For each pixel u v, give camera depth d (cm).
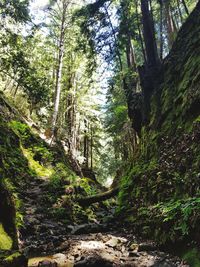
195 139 788
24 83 1294
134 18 1645
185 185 718
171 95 1205
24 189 1312
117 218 1082
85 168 2945
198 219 589
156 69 1486
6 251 518
